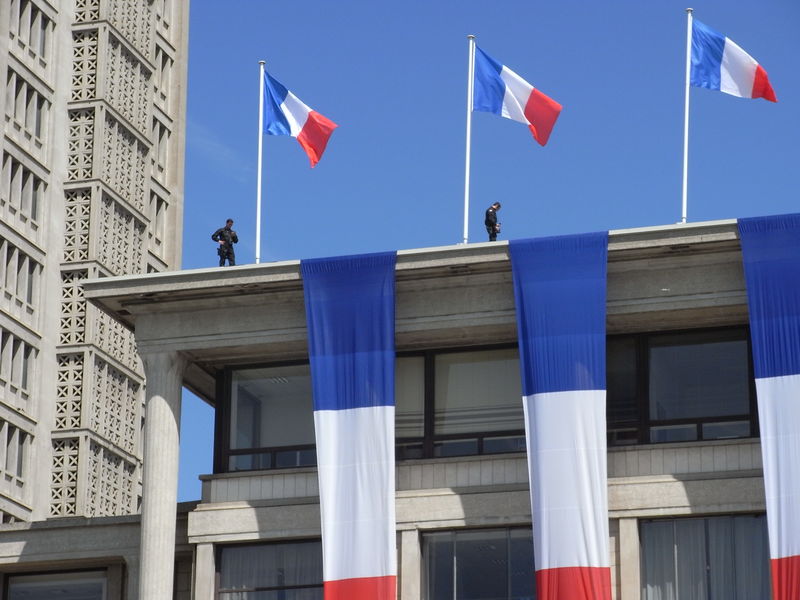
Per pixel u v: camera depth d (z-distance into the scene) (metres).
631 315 60.81
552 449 58.84
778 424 57.75
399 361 63.44
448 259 61.25
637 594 58.69
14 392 98.56
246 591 62.12
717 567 59.00
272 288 62.81
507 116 64.81
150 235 109.56
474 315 61.53
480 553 60.59
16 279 99.88
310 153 66.62
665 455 59.97
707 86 63.69
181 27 114.75
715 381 60.88
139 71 109.69
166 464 62.88
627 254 60.34
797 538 56.59
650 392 61.22
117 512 102.94
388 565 59.22
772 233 59.25
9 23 100.81
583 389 59.12
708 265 60.34
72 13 106.62
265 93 67.00
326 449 60.59
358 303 61.66
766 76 63.34
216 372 65.25
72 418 101.25
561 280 60.16
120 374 104.94
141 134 109.00
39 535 65.75
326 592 59.34
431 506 60.91
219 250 65.19
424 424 62.53
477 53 65.25
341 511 60.00
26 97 102.38
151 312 64.12
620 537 59.38
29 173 101.81
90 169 104.31
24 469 98.88
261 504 62.47
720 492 59.12
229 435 64.12
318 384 61.19
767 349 58.41
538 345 59.78
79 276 102.94
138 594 62.03
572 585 57.53
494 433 61.94
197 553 62.38
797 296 58.66
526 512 60.19
